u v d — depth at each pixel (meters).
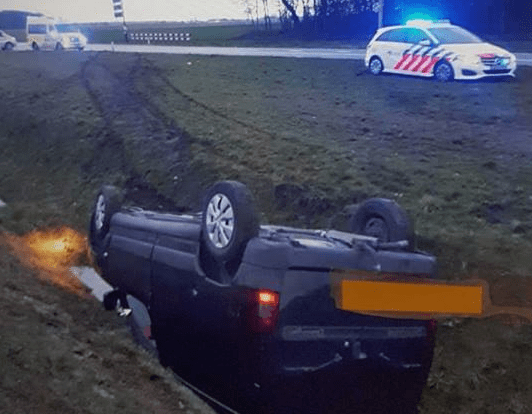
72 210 14.53
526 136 15.24
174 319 6.16
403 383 5.90
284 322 5.21
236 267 5.55
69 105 22.14
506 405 7.07
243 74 26.47
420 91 20.88
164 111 19.61
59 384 5.11
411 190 11.73
